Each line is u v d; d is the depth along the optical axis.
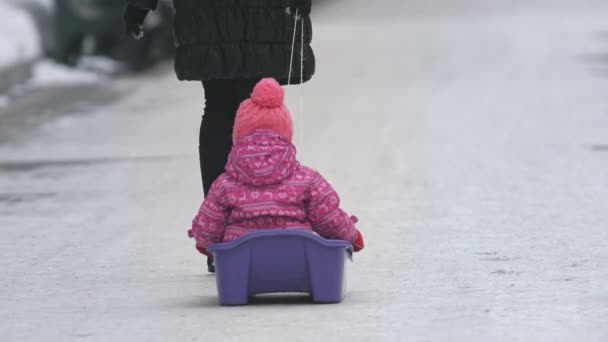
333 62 69.50
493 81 58.28
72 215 26.59
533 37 84.69
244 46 18.55
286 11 18.73
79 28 66.06
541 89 54.16
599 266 19.17
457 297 16.95
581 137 38.09
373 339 14.51
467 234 22.62
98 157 36.69
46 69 65.00
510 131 40.12
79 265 20.70
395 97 52.25
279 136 16.41
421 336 14.64
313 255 16.30
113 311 16.62
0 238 23.80
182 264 20.58
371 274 18.92
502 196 27.31
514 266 19.34
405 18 109.62
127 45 67.06
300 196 16.38
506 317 15.57
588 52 72.75
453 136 39.16
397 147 36.75
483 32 90.31
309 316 15.75
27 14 66.38
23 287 18.78
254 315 15.91
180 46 18.73
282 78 18.88
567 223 23.62
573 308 16.02
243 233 16.45
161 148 38.41
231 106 18.92
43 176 33.00
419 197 27.45
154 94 56.38
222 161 18.92
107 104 52.66
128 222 25.45
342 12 115.44
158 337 14.95
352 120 44.31
